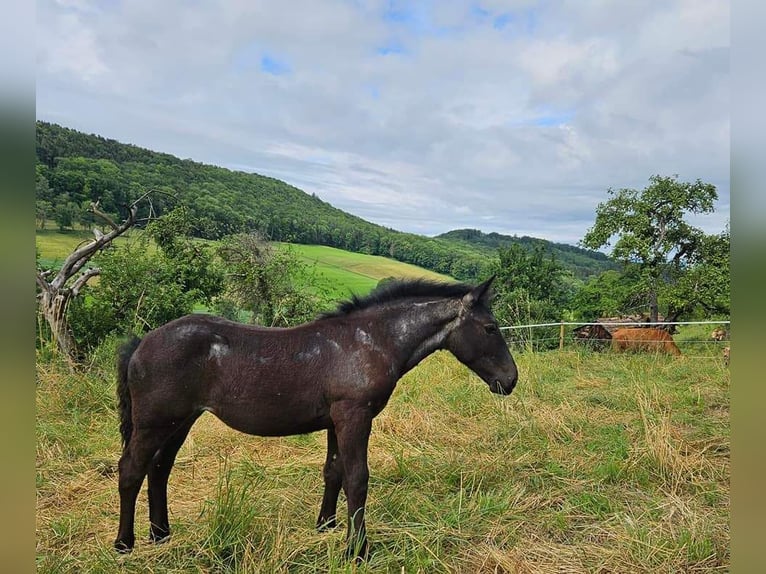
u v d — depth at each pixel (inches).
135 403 139.6
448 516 161.5
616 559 141.5
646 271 841.5
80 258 335.3
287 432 146.3
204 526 149.6
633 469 195.2
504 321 612.7
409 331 153.9
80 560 135.9
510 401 278.4
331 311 156.7
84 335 332.8
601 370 392.5
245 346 142.2
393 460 205.9
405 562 137.6
